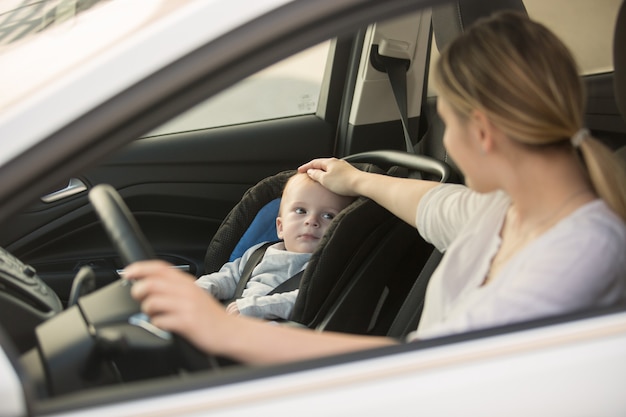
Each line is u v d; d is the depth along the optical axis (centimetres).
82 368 107
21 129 91
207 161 247
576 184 117
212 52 93
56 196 234
